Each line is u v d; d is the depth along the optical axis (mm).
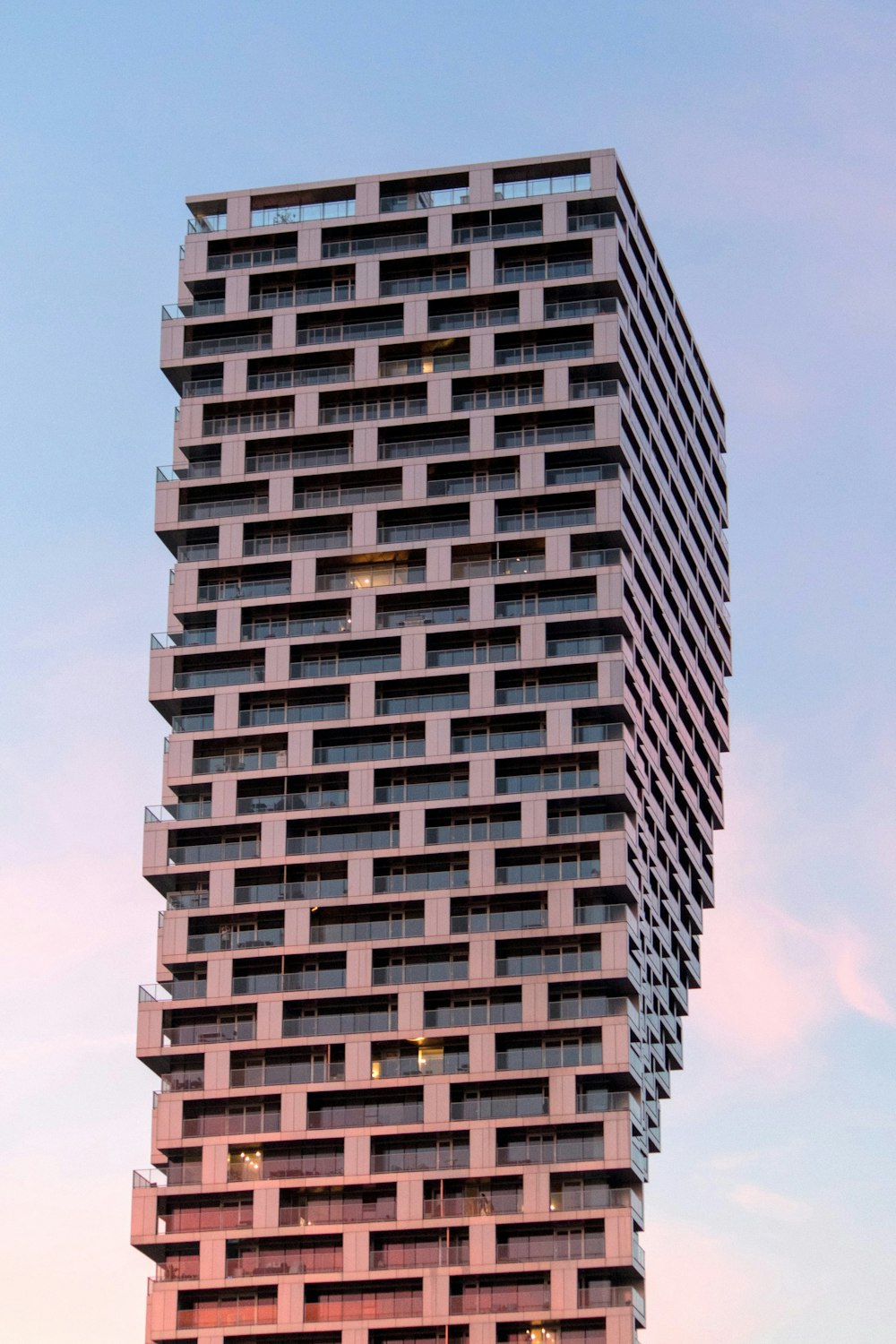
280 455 153375
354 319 155500
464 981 140125
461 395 152375
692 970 158750
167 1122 140125
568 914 140500
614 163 156000
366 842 144000
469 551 148750
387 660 147500
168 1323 135875
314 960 142375
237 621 149625
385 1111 138625
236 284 156750
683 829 157750
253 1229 137000
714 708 169625
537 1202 135375
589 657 145125
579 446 149625
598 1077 137500
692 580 166750
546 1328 133625
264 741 147250
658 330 163500
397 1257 135875
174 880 145500
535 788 143375
